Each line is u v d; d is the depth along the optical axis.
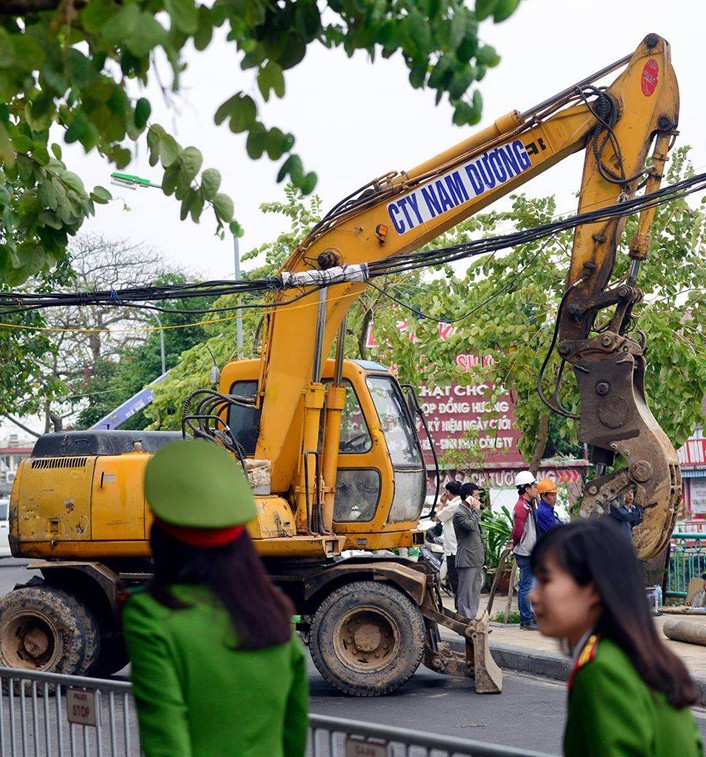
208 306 45.19
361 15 4.95
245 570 3.32
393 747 3.91
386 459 12.32
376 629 11.49
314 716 4.17
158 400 25.86
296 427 12.16
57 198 7.05
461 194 11.88
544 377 18.11
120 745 5.25
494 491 29.77
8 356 21.38
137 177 18.50
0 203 6.93
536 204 18.50
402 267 12.09
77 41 5.05
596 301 11.55
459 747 3.68
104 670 12.86
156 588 3.28
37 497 12.35
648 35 11.56
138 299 11.42
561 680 12.35
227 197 6.23
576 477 29.95
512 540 15.70
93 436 12.58
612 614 2.96
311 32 5.06
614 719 2.83
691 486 30.95
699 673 11.11
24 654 11.99
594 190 11.66
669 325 17.97
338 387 12.25
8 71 4.72
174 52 4.33
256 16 4.82
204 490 3.28
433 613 11.73
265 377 12.12
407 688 11.95
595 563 3.01
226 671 3.21
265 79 5.10
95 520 12.10
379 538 12.37
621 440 11.24
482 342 18.41
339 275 11.64
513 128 11.79
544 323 18.58
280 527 11.68
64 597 11.94
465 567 15.31
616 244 11.58
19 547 12.38
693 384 17.42
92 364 48.69
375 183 12.02
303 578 11.75
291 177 5.21
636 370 11.54
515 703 10.92
